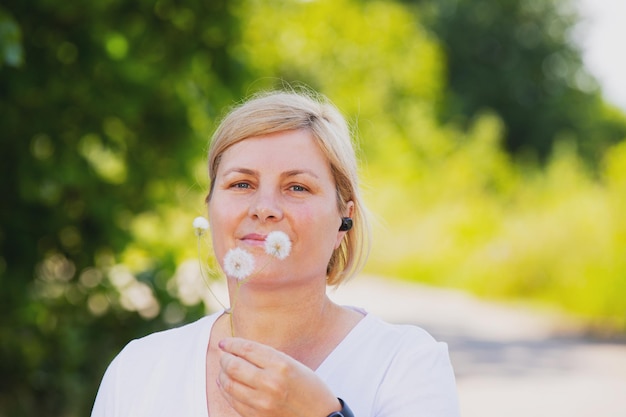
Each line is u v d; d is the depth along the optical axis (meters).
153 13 7.26
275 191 2.16
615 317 17.86
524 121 53.81
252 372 1.91
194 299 6.62
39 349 6.41
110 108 6.93
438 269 30.28
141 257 7.35
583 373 12.75
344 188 2.28
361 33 20.89
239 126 2.21
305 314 2.23
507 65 53.56
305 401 1.92
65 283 7.12
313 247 2.17
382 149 31.38
